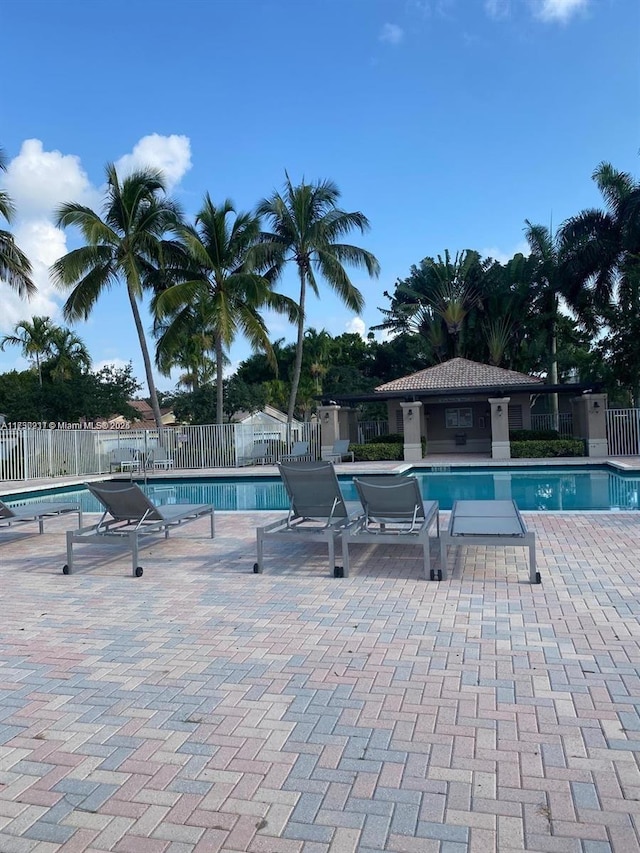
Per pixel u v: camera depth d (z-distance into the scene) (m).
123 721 3.38
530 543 5.94
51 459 21.22
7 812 2.60
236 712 3.44
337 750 3.01
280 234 27.39
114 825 2.50
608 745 2.98
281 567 6.97
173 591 6.09
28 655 4.43
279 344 51.69
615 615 4.91
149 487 19.98
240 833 2.43
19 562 7.71
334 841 2.36
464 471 20.64
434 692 3.62
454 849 2.30
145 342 25.19
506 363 37.62
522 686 3.66
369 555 7.44
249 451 25.66
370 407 43.97
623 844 2.30
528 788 2.66
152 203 24.75
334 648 4.38
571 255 29.02
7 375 47.69
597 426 22.47
